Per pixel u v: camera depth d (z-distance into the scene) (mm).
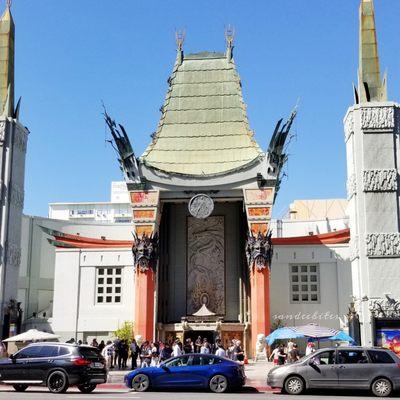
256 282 46188
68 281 50531
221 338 47250
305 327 31875
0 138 39156
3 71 40500
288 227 62000
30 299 58812
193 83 52688
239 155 49625
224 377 23891
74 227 61781
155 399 19656
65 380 22312
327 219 60906
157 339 47375
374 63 36031
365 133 34531
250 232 47094
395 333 32062
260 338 44406
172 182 48062
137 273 47219
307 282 48875
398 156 34250
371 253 33094
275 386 22922
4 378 22875
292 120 46500
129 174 48188
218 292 50406
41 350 23188
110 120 47406
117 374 34250
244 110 51344
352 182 34719
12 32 41375
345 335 31125
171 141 50938
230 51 53375
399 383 21844
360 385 22125
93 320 49500
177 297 50625
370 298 32562
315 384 22469
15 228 39469
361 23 36750
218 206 52062
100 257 50688
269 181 47281
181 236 51875
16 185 39844
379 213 33562
